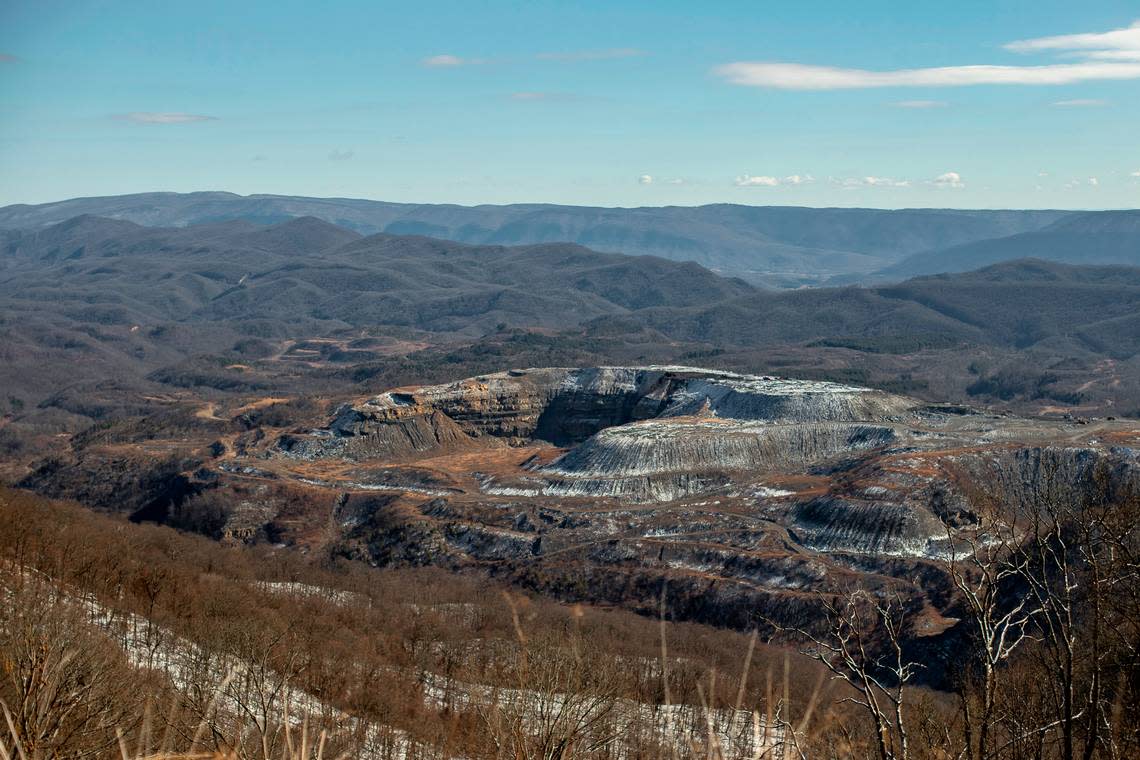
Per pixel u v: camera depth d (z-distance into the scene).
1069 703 28.94
